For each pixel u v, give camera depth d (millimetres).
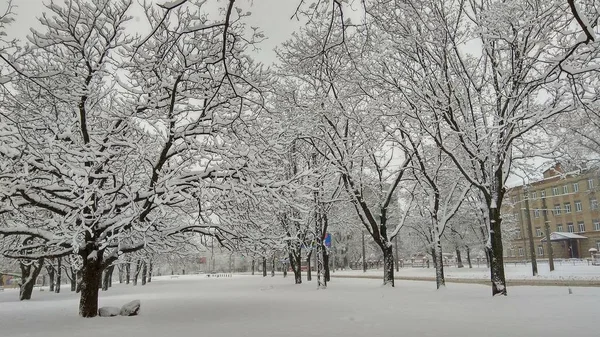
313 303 15148
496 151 15789
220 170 12664
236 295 20734
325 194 24266
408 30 16859
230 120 12734
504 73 15812
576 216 63969
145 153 12844
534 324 9180
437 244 20969
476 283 26031
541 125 15820
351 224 32812
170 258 24984
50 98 13555
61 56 13344
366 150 21766
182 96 12938
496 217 15844
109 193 11914
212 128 12766
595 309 11156
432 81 17406
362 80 19438
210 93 12641
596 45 11742
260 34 9109
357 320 10477
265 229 14836
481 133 17000
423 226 41594
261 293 21875
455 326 9211
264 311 12883
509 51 15930
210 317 11695
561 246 66250
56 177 13297
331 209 26844
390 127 20234
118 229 12641
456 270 48031
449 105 16156
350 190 21719
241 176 12453
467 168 19703
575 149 18141
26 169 11031
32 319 12344
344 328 9250
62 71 12023
